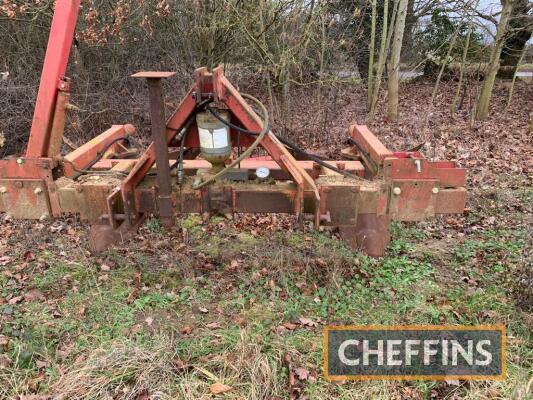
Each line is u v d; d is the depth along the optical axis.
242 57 8.37
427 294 3.71
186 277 3.96
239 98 3.16
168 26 8.16
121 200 3.33
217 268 4.13
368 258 4.11
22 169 3.37
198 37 7.55
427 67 13.73
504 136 8.48
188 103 3.18
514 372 2.96
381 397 2.82
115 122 8.00
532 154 7.39
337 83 8.90
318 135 8.14
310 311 3.55
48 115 3.32
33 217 3.47
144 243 4.45
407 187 3.50
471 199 5.54
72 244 4.55
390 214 3.57
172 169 3.56
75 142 7.48
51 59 3.30
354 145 4.62
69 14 3.34
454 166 3.63
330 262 4.04
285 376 2.96
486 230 4.83
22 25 7.39
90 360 3.01
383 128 8.98
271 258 4.17
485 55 12.88
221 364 3.02
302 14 7.39
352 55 10.24
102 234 4.25
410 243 4.54
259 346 3.11
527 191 5.79
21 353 3.08
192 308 3.59
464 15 9.83
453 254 4.33
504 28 9.15
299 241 4.51
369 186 3.50
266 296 3.72
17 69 7.45
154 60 8.34
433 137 8.49
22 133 7.27
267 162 4.06
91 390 2.81
